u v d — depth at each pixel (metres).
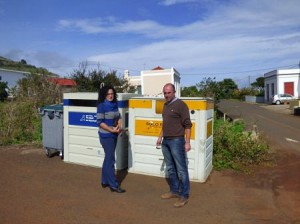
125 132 7.32
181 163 5.35
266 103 48.31
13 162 7.89
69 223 4.54
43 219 4.66
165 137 5.43
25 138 10.66
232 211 5.12
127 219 4.72
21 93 15.12
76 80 19.48
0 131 10.59
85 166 7.59
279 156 9.12
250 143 8.55
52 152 8.52
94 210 5.03
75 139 7.75
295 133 14.40
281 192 6.11
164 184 6.36
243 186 6.44
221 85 18.36
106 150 5.85
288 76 47.75
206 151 6.68
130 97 7.43
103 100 5.81
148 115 6.87
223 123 10.73
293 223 4.70
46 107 8.38
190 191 6.03
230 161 8.02
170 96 5.36
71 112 7.75
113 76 20.16
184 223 4.63
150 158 6.94
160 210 5.09
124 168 7.39
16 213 4.86
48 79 16.62
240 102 50.78
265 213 5.07
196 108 6.45
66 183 6.34
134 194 5.79
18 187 6.05
